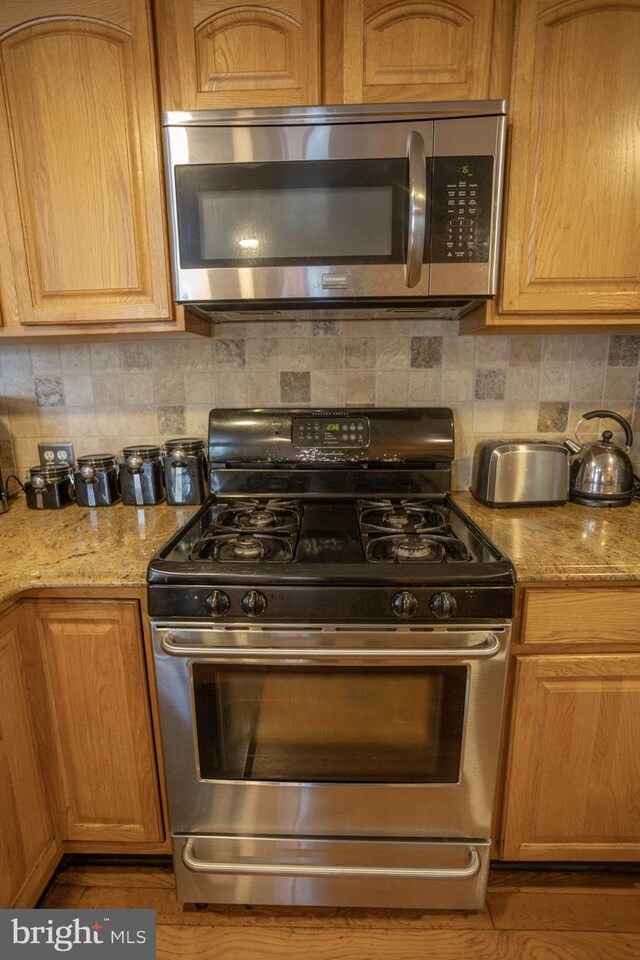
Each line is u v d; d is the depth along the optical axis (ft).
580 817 3.74
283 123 3.44
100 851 3.96
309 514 4.44
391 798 3.54
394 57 3.54
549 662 3.44
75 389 5.11
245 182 3.54
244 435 4.78
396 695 3.39
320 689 3.40
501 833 3.79
